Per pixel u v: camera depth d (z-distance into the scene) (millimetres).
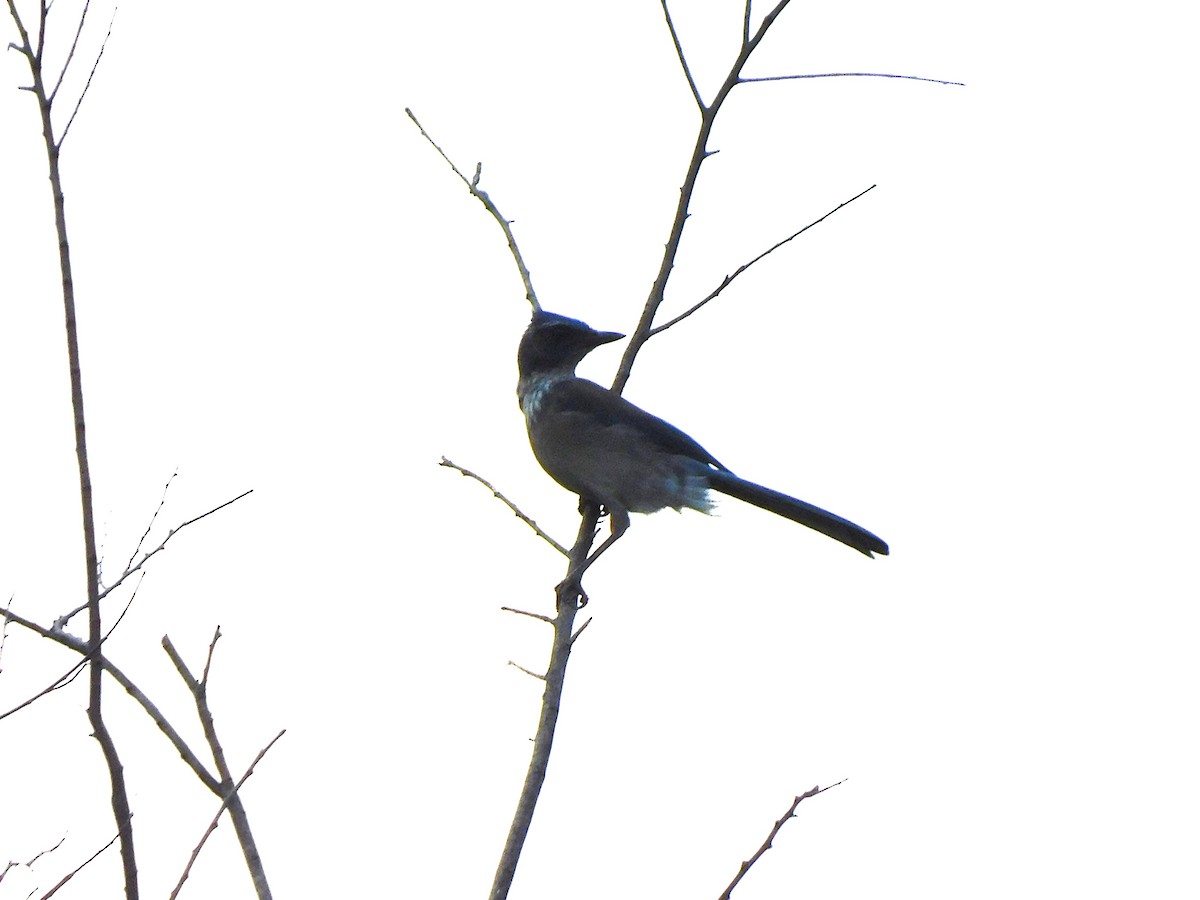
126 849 6578
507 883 7555
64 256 6656
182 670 7398
